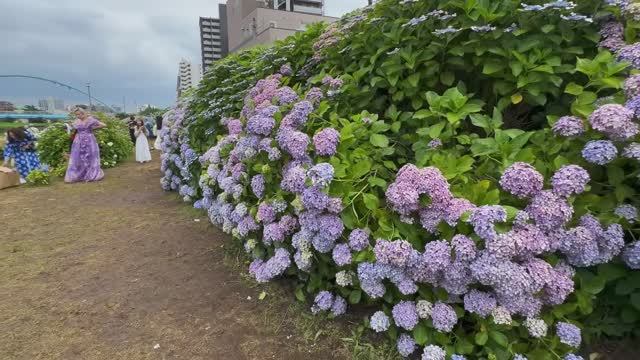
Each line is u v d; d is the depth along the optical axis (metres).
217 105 4.29
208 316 2.54
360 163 1.98
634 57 1.87
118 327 2.50
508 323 1.53
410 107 2.71
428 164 2.00
